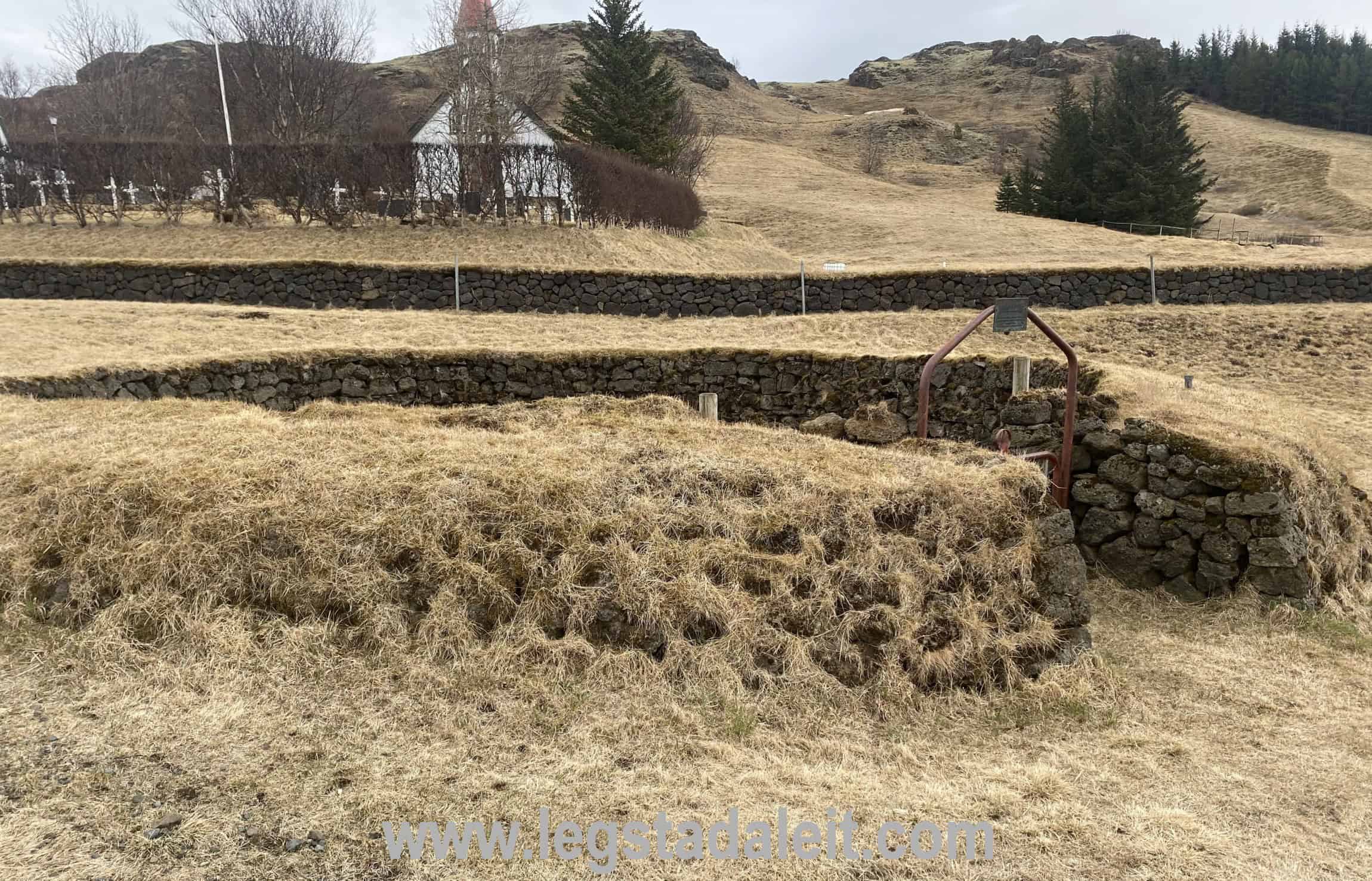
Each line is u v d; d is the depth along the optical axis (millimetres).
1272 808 3664
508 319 17094
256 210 23266
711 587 4598
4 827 3070
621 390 12078
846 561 4777
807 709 4223
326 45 41438
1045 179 43469
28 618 4547
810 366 11773
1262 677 5047
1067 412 6359
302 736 3795
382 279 18031
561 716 4051
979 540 4949
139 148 22500
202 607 4543
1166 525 6449
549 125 36750
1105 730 4289
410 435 6113
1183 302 19734
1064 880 3105
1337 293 19797
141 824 3148
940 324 17719
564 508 4996
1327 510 6836
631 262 22328
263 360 11047
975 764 3926
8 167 22234
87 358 10734
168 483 5117
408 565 4762
